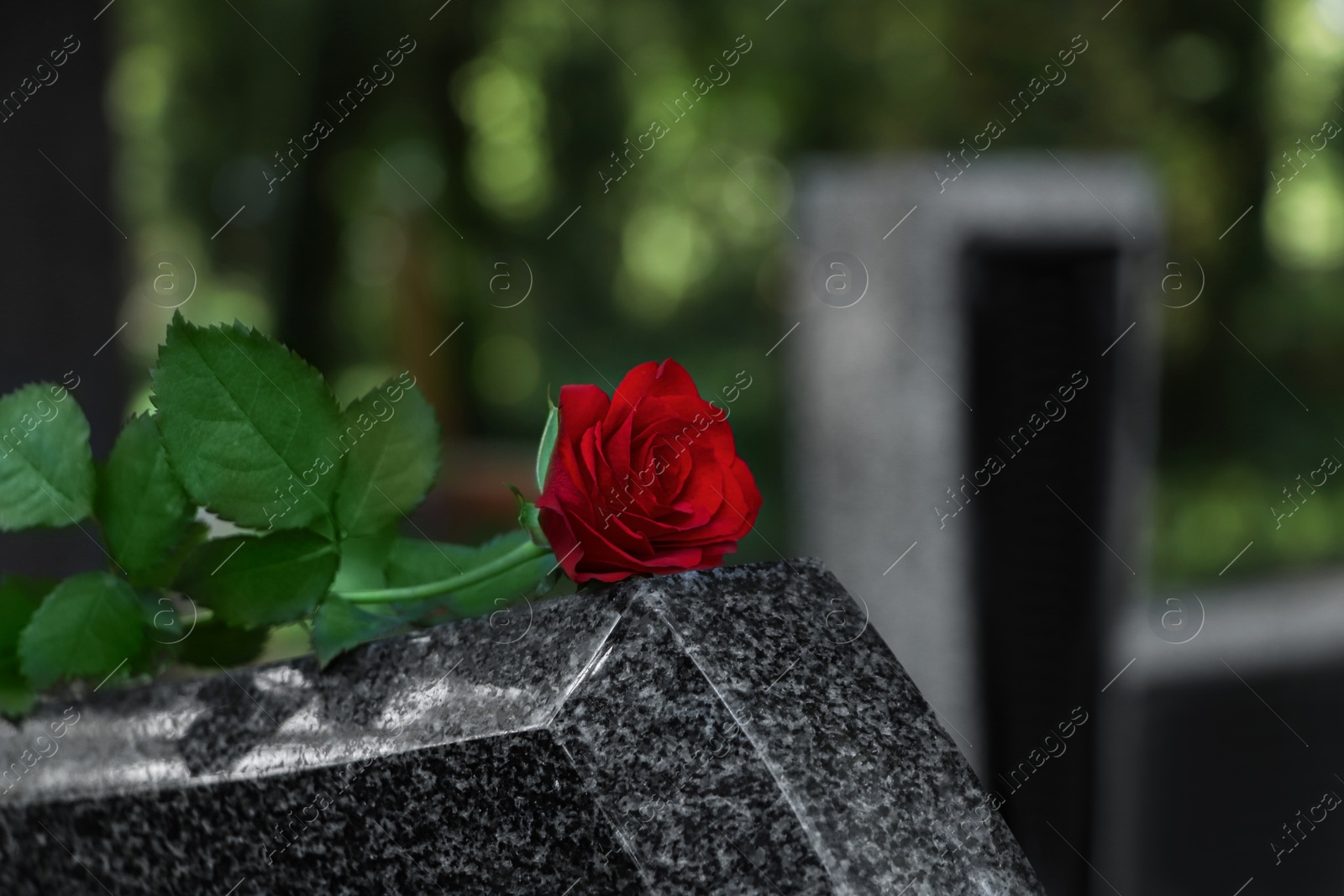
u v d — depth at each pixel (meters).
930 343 3.82
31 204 5.24
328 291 11.09
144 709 1.44
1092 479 3.69
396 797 1.21
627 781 1.11
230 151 11.08
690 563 1.26
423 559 1.46
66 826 1.43
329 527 1.39
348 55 10.92
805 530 4.24
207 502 1.35
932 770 1.19
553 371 11.69
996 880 1.13
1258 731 3.65
